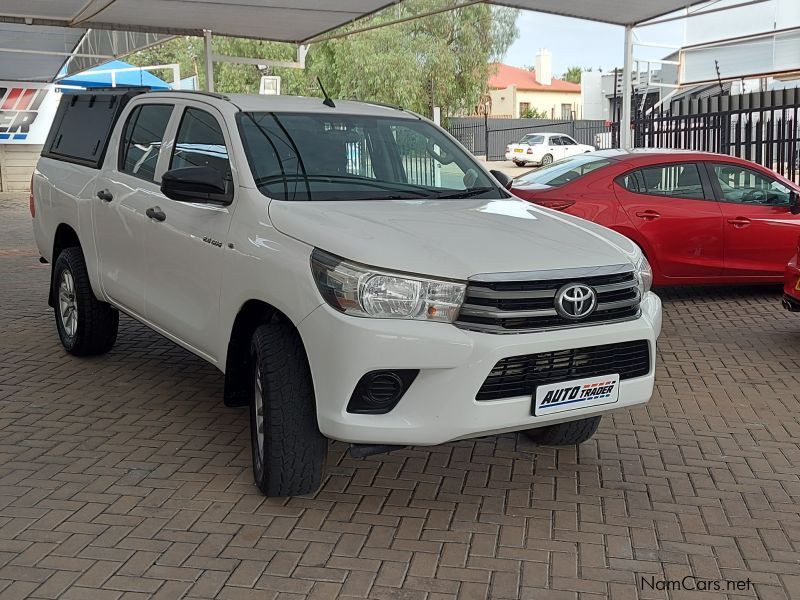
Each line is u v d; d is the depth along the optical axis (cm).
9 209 1919
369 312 354
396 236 378
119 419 528
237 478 439
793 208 840
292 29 1423
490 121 4181
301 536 378
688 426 528
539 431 485
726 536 384
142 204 521
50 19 1320
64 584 336
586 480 445
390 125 516
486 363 355
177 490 424
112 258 569
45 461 461
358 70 3238
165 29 1406
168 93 555
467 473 452
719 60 1523
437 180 502
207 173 439
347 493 424
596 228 446
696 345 721
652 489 434
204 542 371
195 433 505
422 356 351
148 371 629
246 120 474
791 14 1414
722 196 864
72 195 624
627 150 901
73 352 652
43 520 391
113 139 594
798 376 630
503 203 476
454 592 335
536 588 339
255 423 417
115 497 416
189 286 471
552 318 371
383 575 347
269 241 402
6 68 2083
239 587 336
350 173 467
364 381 357
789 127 1144
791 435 512
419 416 359
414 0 3328
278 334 392
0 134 2281
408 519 397
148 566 351
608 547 373
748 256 865
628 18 1277
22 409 545
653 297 430
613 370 390
